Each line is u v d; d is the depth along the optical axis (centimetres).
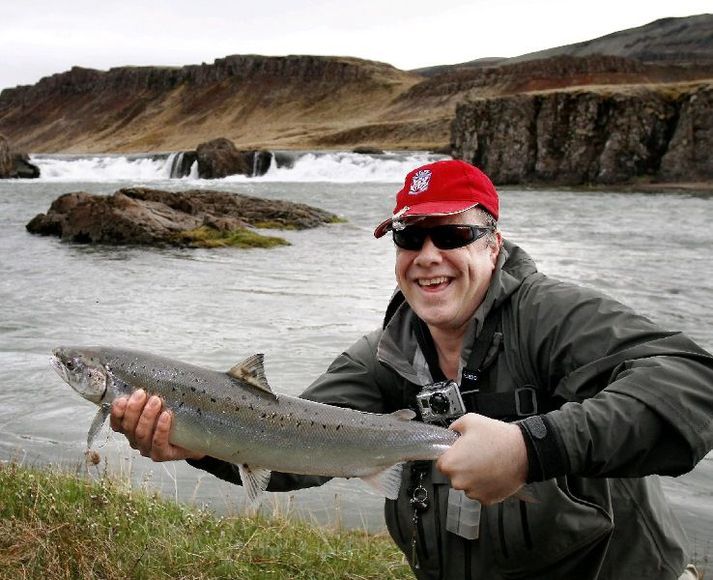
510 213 1271
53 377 345
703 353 83
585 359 90
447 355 107
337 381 115
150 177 2948
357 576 156
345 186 2197
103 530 154
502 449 77
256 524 181
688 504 222
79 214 883
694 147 2031
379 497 230
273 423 105
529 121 2217
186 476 237
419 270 102
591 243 855
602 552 98
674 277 625
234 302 527
